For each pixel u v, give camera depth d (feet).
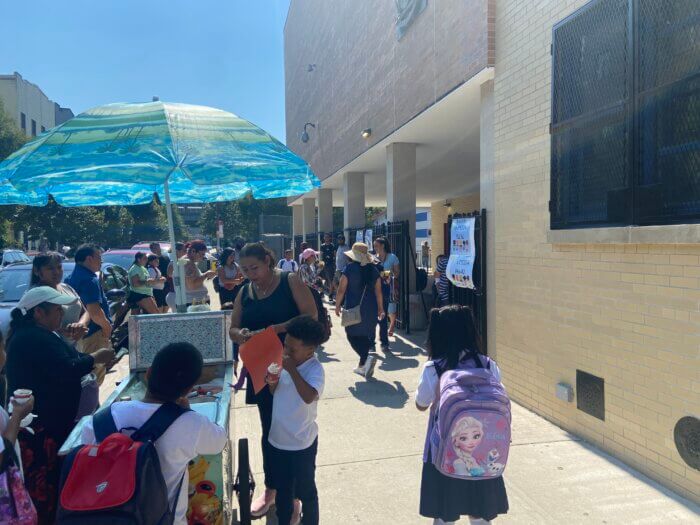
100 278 27.30
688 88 11.00
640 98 12.26
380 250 30.14
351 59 39.42
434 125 28.55
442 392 8.34
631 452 13.15
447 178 52.75
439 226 86.48
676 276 11.59
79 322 13.47
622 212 12.89
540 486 12.46
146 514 6.27
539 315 16.83
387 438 15.92
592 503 11.69
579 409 15.05
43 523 9.72
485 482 8.36
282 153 11.37
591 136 14.05
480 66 19.54
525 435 15.37
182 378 7.45
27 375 9.76
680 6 11.16
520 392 18.13
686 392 11.43
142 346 11.80
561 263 15.62
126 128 10.42
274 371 9.18
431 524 11.29
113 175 9.32
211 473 8.75
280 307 11.16
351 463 14.23
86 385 11.72
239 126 11.55
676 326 11.62
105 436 7.12
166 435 7.11
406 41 27.53
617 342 13.46
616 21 13.05
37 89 147.02
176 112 11.16
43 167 9.53
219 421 8.75
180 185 16.92
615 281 13.46
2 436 6.85
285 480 10.03
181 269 14.38
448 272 23.35
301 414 9.85
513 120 18.06
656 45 11.81
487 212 20.26
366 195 69.56
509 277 18.58
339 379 22.25
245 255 11.01
